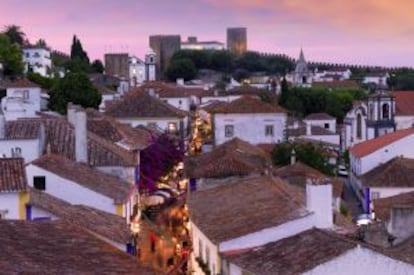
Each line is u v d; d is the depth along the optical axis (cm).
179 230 6544
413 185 8406
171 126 11231
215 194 5281
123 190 5509
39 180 5159
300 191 5191
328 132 13975
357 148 10425
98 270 2567
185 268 5591
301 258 3547
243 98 11412
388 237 4316
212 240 4194
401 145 9431
